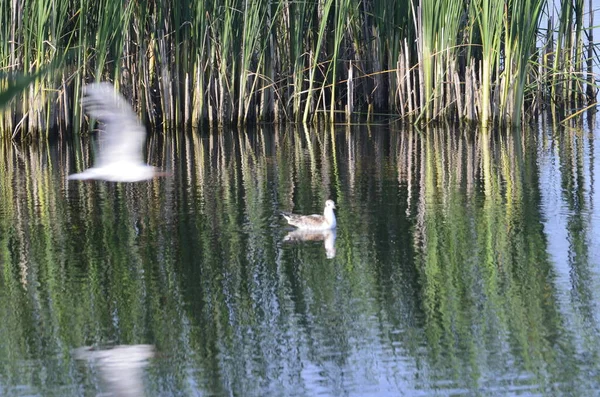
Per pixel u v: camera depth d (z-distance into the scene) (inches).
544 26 1466.5
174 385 432.5
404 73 1117.1
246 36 1074.7
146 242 627.8
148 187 790.5
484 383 428.5
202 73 1087.0
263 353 462.6
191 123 1106.1
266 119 1141.7
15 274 570.9
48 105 989.8
